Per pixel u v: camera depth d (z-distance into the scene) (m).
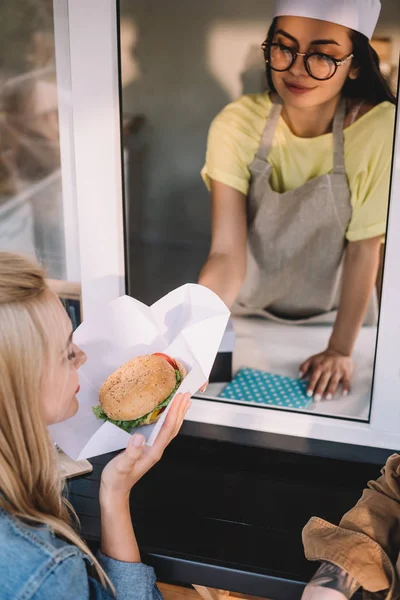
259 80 1.15
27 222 1.39
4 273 0.74
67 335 0.81
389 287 1.22
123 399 1.08
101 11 1.16
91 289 1.40
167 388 1.10
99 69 1.20
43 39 1.22
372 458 1.31
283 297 1.31
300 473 1.32
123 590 0.91
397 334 1.25
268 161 1.21
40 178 1.34
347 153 1.16
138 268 1.36
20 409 0.76
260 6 1.10
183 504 1.21
